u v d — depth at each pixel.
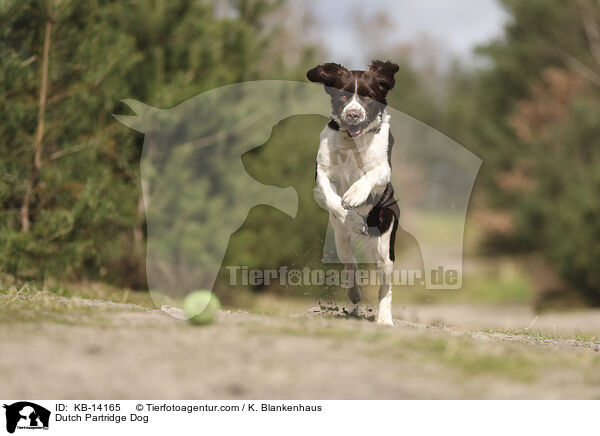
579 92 27.53
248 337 4.96
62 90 10.39
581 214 20.09
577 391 4.22
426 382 4.21
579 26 28.36
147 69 11.86
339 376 4.19
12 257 9.16
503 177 29.08
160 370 4.17
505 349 5.26
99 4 11.05
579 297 21.19
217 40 12.91
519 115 29.64
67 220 9.58
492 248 30.61
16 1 9.37
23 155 10.12
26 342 4.58
